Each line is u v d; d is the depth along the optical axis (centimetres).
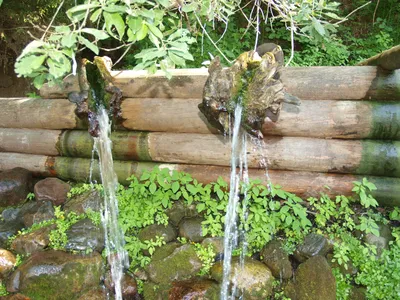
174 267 321
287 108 337
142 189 362
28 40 595
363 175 344
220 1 276
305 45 671
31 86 666
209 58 596
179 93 369
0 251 336
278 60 293
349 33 698
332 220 342
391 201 336
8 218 384
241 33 689
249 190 351
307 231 332
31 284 311
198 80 361
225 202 349
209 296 298
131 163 398
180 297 297
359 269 319
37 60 161
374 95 332
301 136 349
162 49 216
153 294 313
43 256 324
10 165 445
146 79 376
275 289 312
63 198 401
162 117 372
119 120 386
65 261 319
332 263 321
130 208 366
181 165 384
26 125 437
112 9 178
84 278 317
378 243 324
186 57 217
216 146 363
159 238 344
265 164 353
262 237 335
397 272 308
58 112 413
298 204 332
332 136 342
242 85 278
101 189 396
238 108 284
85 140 405
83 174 413
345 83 332
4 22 579
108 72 355
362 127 330
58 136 421
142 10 191
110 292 319
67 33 175
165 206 352
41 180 420
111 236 350
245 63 279
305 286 304
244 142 341
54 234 346
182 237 347
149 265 327
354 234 335
